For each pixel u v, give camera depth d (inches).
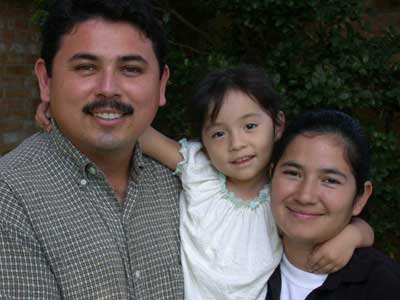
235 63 125.3
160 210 71.9
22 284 57.7
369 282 63.7
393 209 123.3
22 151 65.7
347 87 116.0
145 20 63.3
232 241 72.2
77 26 61.5
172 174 76.5
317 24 123.1
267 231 73.0
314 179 64.6
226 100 74.7
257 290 70.4
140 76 64.2
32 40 197.2
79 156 63.8
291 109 114.3
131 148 68.2
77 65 61.9
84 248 61.4
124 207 66.6
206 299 70.4
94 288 60.9
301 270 68.6
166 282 68.2
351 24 126.5
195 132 79.6
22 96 197.2
